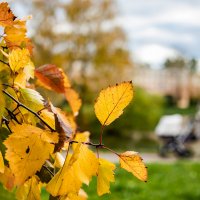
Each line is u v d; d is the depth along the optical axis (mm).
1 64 894
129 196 9305
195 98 61438
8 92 868
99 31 31094
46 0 29234
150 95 31719
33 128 760
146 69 56062
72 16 30266
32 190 869
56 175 776
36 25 29641
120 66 31516
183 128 21500
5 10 841
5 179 878
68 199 816
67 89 1076
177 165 14406
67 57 30172
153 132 31812
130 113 30375
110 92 788
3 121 840
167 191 10031
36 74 1006
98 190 812
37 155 744
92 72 30875
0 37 927
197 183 11500
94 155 792
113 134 29562
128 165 802
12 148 740
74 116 1088
